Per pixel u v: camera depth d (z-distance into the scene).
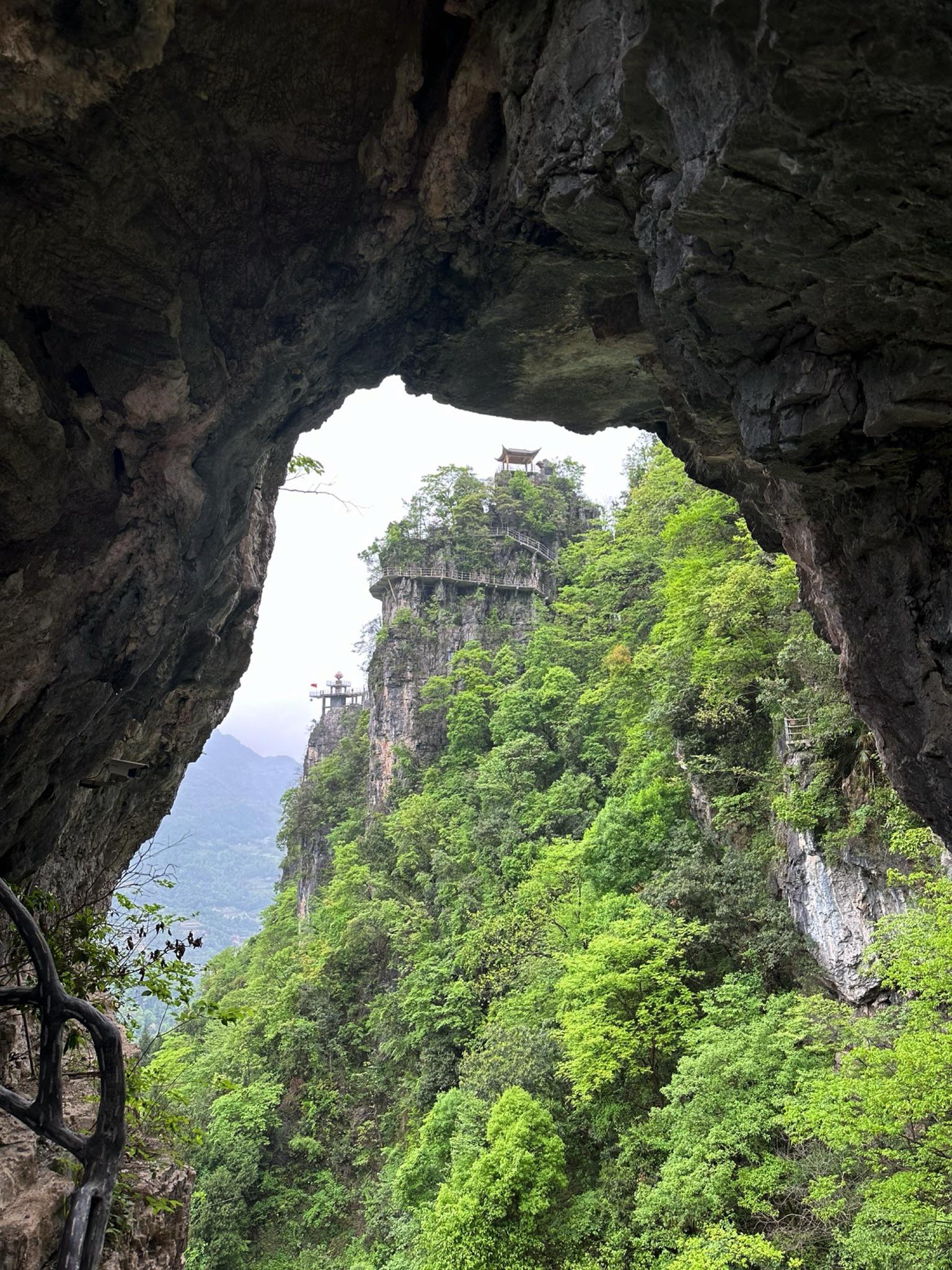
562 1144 19.50
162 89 5.36
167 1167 7.20
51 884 9.61
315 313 7.37
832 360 5.80
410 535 62.75
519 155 5.95
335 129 6.27
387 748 57.25
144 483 7.00
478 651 55.41
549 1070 22.25
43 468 5.82
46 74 4.88
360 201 6.91
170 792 12.26
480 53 6.04
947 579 6.69
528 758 41.31
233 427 7.57
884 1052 11.73
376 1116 33.44
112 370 6.39
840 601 7.86
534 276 7.73
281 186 6.49
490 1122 20.03
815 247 4.96
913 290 5.09
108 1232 6.09
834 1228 13.29
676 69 4.44
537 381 9.91
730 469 9.98
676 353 6.87
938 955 12.24
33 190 5.41
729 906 21.27
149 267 6.05
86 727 7.80
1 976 7.48
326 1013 38.53
